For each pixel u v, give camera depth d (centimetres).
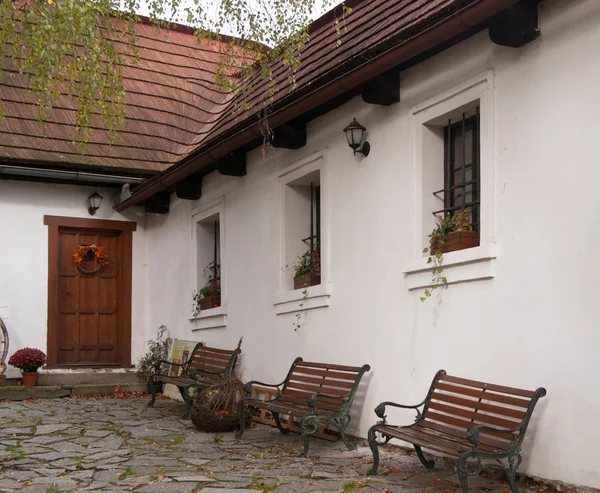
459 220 623
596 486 482
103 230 1276
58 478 581
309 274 843
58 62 702
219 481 563
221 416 796
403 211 678
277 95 893
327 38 926
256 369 928
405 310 671
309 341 820
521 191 554
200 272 1113
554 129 529
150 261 1289
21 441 732
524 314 545
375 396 705
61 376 1139
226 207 1029
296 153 860
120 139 1254
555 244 523
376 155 721
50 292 1201
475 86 602
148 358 1193
